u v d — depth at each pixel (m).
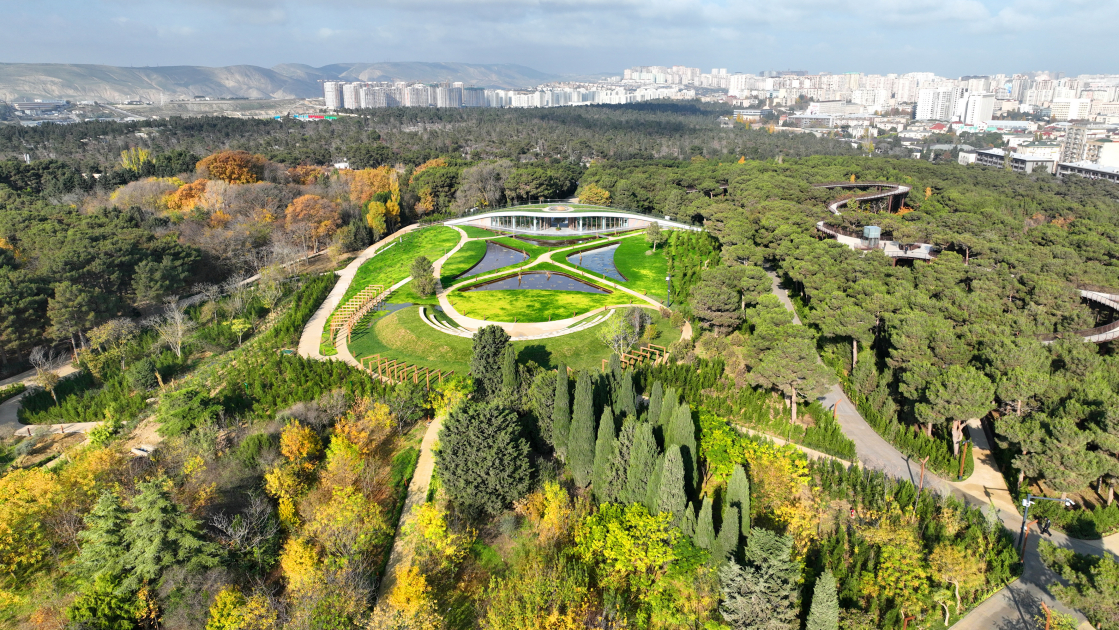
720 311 112.38
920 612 60.00
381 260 183.62
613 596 57.34
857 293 120.38
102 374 121.81
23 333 129.88
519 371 93.19
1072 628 53.84
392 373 107.69
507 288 151.75
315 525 65.69
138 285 148.00
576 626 53.47
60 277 139.75
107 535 64.69
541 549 63.59
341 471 73.25
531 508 68.44
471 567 64.12
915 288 130.25
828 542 64.56
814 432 88.31
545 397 80.00
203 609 60.59
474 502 68.62
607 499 69.12
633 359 109.44
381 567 64.38
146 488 64.62
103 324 134.62
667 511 63.03
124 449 90.06
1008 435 76.12
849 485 75.88
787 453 76.00
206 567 63.78
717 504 69.88
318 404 93.00
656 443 69.94
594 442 72.94
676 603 55.44
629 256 175.75
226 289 161.12
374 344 121.81
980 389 78.88
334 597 57.12
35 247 156.75
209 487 74.44
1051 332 107.19
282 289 158.12
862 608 59.25
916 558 61.19
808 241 151.75
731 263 144.38
